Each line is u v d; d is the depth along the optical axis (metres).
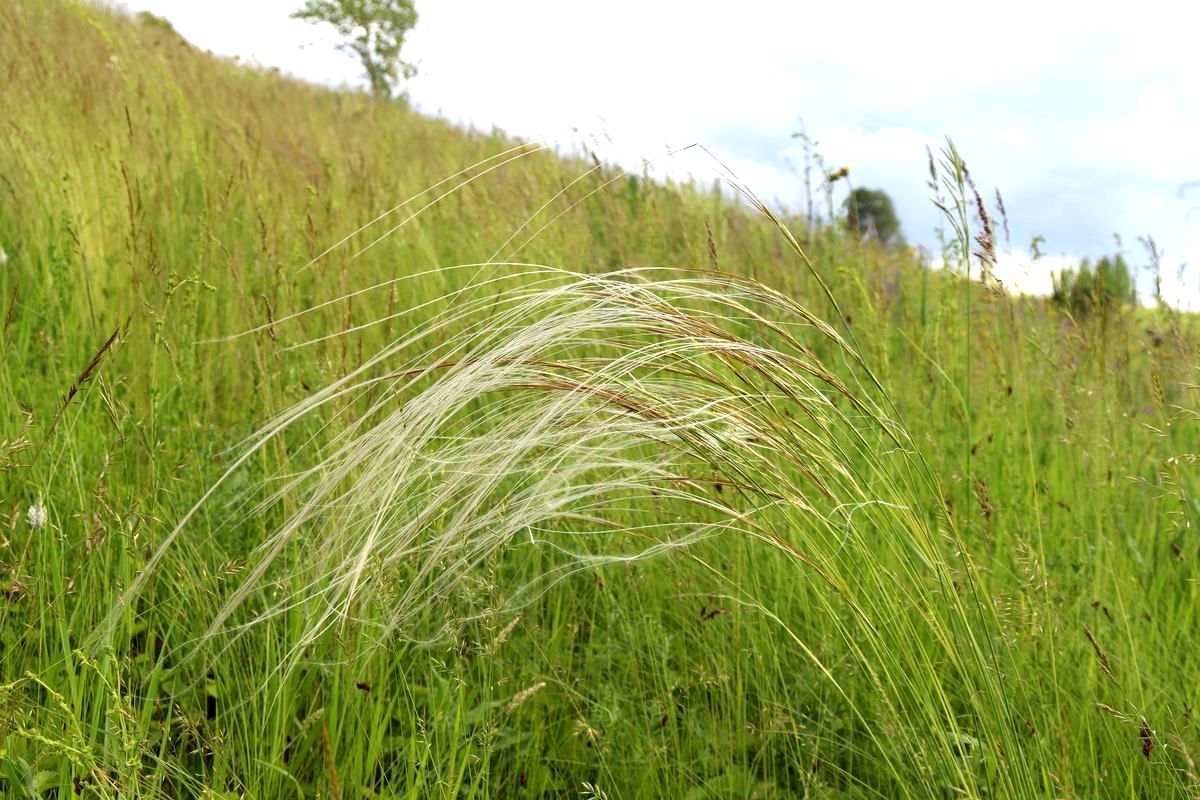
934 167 2.50
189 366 3.08
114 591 2.14
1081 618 2.65
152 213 4.61
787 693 2.42
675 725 2.25
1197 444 3.52
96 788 1.65
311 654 2.17
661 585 2.75
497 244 4.74
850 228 4.91
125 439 2.46
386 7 25.22
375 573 1.82
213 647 2.23
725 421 1.74
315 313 3.64
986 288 2.66
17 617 2.16
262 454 2.68
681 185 5.41
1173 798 2.04
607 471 2.21
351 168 5.72
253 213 4.54
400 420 1.68
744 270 4.64
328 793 1.93
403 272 4.44
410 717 2.05
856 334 4.16
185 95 8.09
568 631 2.62
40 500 2.13
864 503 1.76
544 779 2.18
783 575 2.65
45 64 6.88
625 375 1.76
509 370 1.66
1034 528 3.02
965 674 1.83
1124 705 2.22
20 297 3.79
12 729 1.80
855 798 2.22
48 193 4.54
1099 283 3.84
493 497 2.13
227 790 1.94
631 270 1.77
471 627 2.21
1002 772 1.79
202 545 2.38
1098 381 3.49
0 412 2.77
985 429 3.71
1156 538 3.21
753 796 2.20
